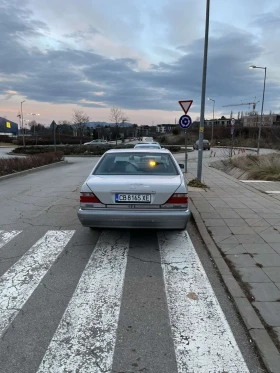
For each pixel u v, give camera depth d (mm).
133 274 3744
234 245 4559
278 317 2783
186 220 4312
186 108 11867
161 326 2736
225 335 2605
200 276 3688
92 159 27219
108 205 4371
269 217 5992
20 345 2504
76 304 3096
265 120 95812
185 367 2252
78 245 4734
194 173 14227
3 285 3492
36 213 6738
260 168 12789
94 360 2330
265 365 2240
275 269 3766
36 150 33250
